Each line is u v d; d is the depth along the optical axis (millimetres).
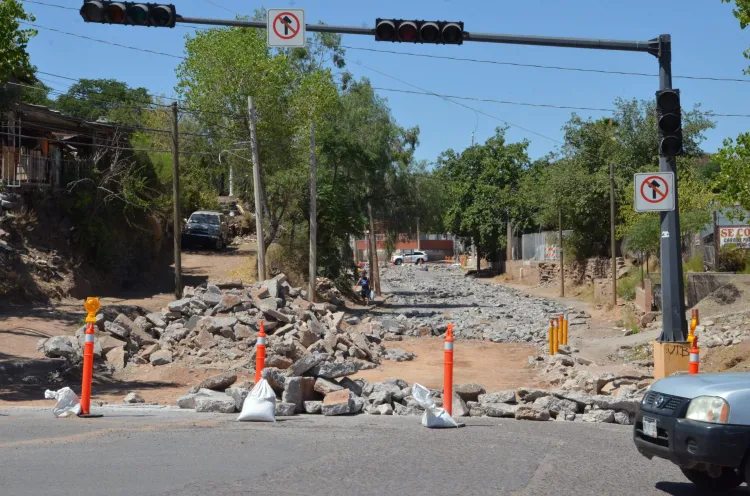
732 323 22531
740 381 6898
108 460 7832
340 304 44000
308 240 45656
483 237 82375
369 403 12422
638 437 7289
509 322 34750
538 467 7922
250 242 54969
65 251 32875
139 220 38812
